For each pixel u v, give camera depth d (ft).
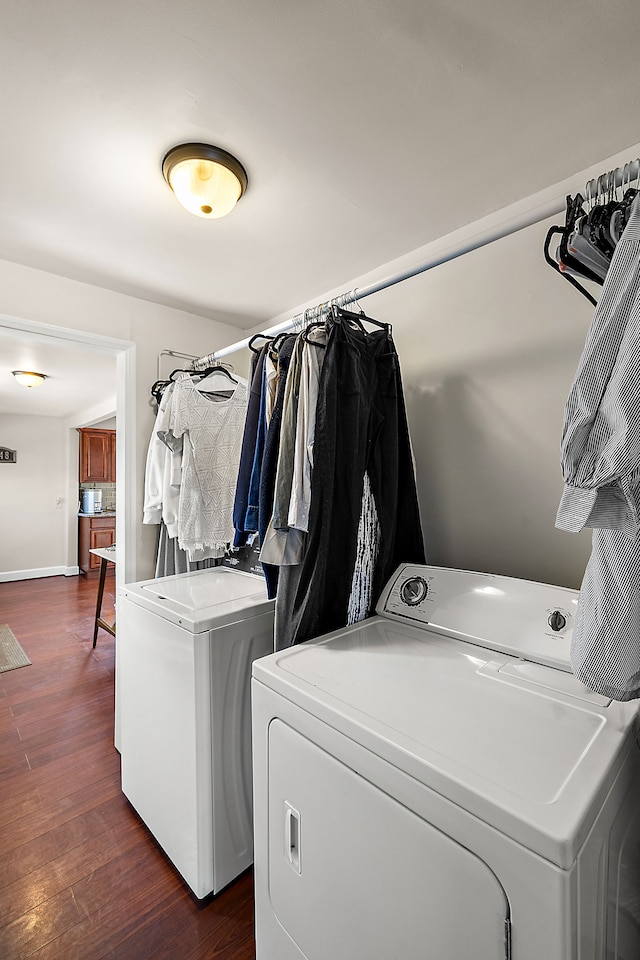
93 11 2.65
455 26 2.78
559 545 4.39
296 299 6.98
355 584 4.40
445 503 5.29
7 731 7.61
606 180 2.55
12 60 2.96
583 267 2.80
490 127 3.61
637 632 2.27
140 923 4.15
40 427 20.15
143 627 5.29
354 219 4.87
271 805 3.17
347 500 4.22
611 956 2.17
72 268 5.95
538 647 3.42
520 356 4.63
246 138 3.68
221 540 6.53
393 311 5.79
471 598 4.04
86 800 5.88
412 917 2.23
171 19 2.71
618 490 2.16
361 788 2.50
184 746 4.50
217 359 6.00
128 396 6.86
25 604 15.61
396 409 4.85
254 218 4.85
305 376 4.10
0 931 4.07
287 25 2.75
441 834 2.12
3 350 9.59
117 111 3.39
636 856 2.58
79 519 20.99
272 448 4.26
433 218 4.90
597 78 3.18
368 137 3.69
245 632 4.79
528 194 4.51
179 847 4.60
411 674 3.22
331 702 2.80
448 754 2.27
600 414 2.11
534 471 4.54
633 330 1.98
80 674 9.93
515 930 1.85
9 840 5.17
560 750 2.32
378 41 2.87
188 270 6.04
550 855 1.76
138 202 4.54
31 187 4.29
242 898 4.42
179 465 6.46
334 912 2.63
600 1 2.65
